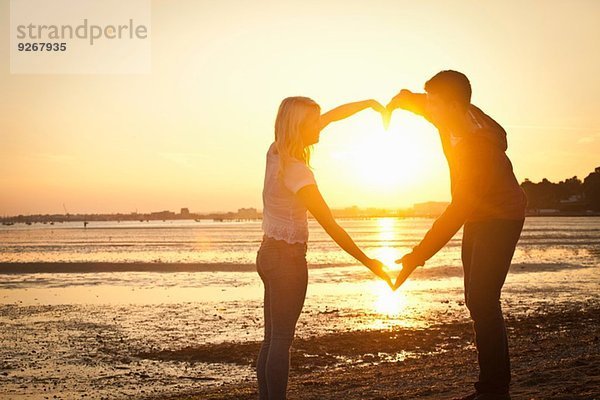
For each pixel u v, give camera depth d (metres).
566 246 62.31
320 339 13.71
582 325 15.70
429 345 13.10
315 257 49.75
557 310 19.17
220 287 27.25
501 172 4.11
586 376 6.16
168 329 16.00
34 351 13.24
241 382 10.09
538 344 12.23
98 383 10.23
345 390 7.54
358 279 30.52
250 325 16.47
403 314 18.17
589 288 25.73
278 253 4.16
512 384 6.18
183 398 8.37
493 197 4.11
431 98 4.27
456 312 18.53
